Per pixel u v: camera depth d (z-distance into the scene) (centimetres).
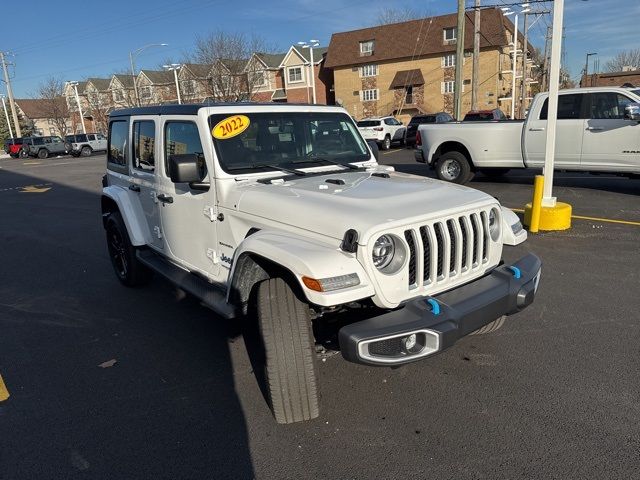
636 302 486
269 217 331
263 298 298
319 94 5466
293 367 295
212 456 292
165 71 5512
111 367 404
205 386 369
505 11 3105
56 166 2822
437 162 1198
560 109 1006
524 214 788
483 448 289
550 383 353
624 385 347
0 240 905
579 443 290
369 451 290
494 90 4278
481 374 368
